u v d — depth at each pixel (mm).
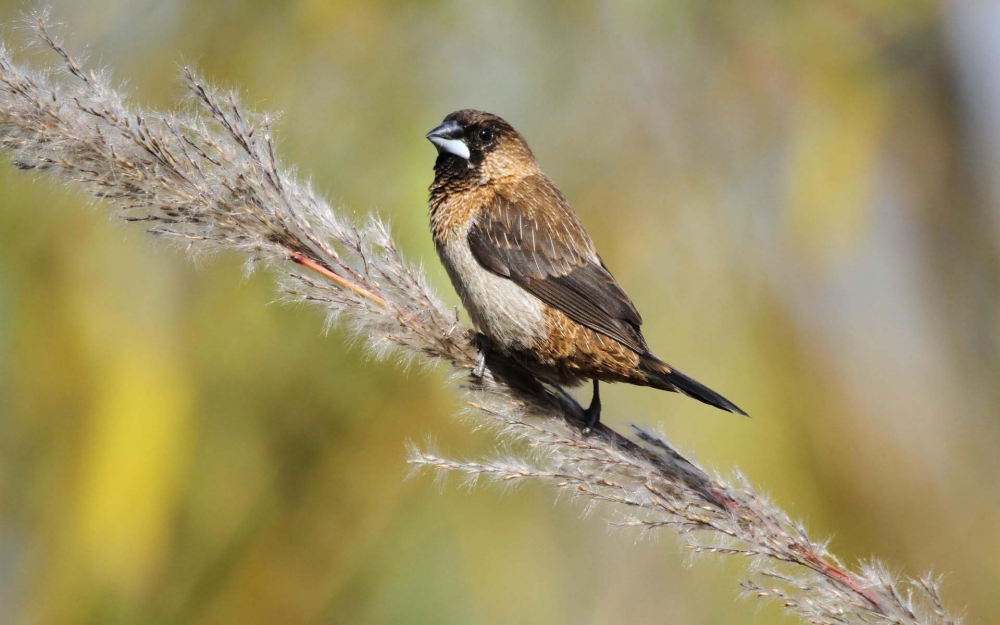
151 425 10688
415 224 11422
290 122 11977
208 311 11203
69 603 10492
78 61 6492
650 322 12164
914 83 14391
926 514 12547
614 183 13023
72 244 11055
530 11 13258
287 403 11211
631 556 11469
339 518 11172
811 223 13172
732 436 11562
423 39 12719
